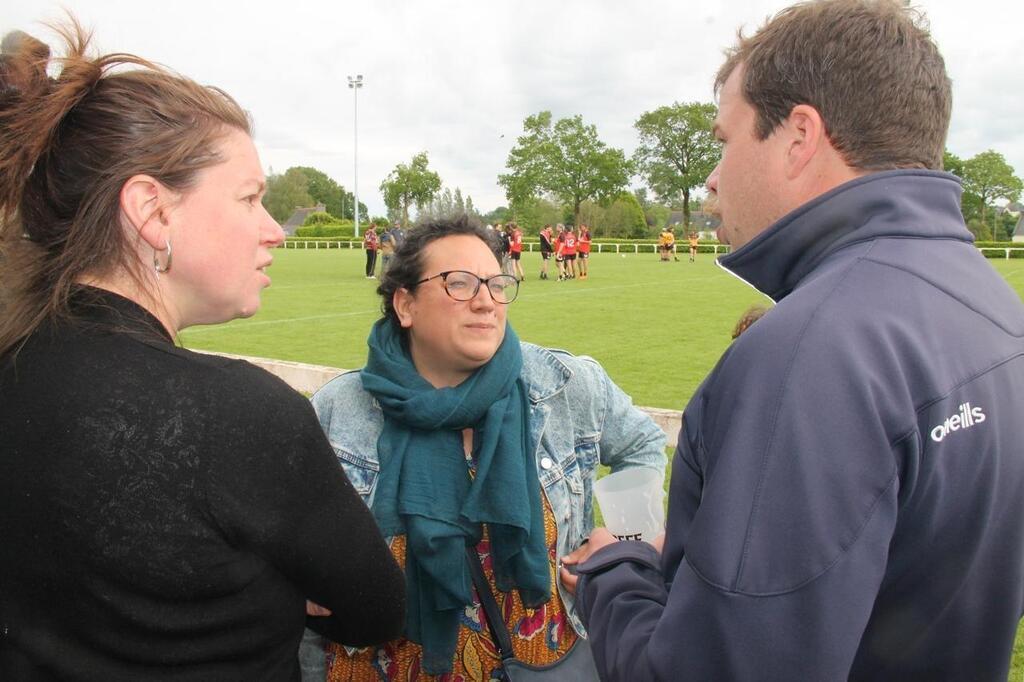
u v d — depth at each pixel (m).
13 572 1.07
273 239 1.32
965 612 1.16
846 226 1.18
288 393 1.17
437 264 1.92
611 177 78.56
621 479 1.97
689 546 1.09
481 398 1.88
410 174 63.62
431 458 1.91
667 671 1.08
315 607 1.38
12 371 1.09
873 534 1.00
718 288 21.31
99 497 1.04
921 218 1.17
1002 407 1.12
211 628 1.10
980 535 1.12
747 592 1.01
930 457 1.05
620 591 1.38
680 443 1.32
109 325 1.12
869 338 1.05
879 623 1.15
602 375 2.21
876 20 1.20
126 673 1.08
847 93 1.18
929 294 1.12
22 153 1.11
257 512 1.10
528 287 21.73
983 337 1.13
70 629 1.07
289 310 15.43
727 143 1.36
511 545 1.87
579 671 1.96
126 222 1.16
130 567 1.04
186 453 1.05
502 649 1.91
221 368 1.13
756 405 1.06
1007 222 89.69
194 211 1.18
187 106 1.18
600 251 55.00
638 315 14.84
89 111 1.14
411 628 1.89
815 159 1.23
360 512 1.24
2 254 1.16
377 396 1.95
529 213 80.62
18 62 1.14
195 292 1.22
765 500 1.02
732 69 1.39
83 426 1.05
